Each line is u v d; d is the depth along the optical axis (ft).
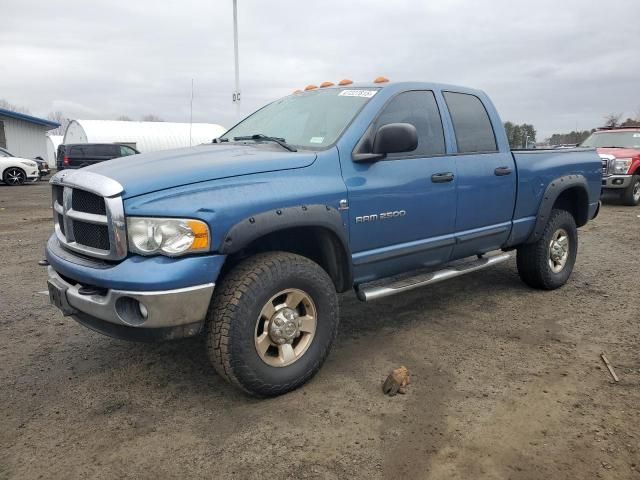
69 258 10.44
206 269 9.38
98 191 9.47
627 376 11.48
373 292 12.44
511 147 17.24
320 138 12.25
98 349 13.19
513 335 13.93
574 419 9.77
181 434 9.43
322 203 10.94
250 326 9.89
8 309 16.19
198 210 9.30
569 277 19.51
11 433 9.50
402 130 11.34
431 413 10.03
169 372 11.90
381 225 12.26
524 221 16.34
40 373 11.89
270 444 9.08
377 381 11.37
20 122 104.06
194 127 124.36
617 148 43.62
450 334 14.05
